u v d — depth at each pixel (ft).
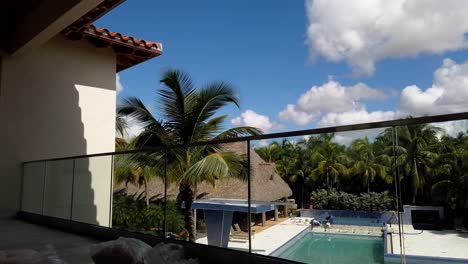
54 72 28.12
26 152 26.35
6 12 25.72
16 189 25.89
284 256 11.05
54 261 12.31
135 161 17.44
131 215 17.08
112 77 31.53
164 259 12.66
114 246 11.87
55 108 27.96
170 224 15.31
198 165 15.72
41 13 21.35
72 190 20.68
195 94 31.42
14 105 25.98
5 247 15.72
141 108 31.78
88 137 29.55
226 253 12.62
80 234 19.20
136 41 30.89
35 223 23.32
